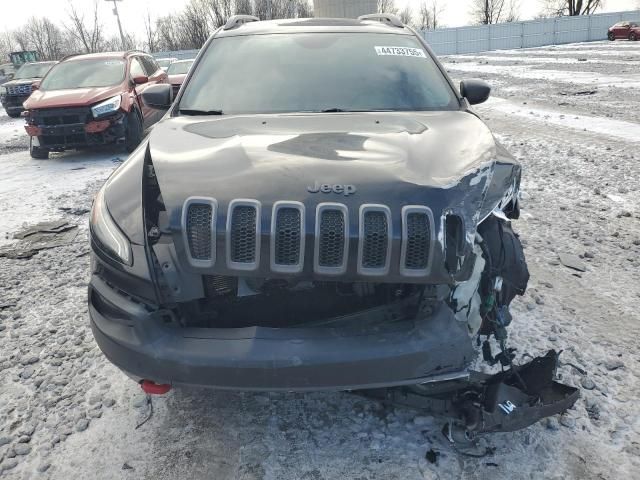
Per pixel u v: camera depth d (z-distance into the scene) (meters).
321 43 3.29
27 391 2.55
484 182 1.96
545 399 2.07
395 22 3.73
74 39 43.34
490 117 10.10
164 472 2.05
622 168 6.15
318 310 1.99
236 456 2.11
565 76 16.17
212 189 1.85
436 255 1.76
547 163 6.55
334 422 2.27
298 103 2.91
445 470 2.01
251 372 1.75
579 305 3.21
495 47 38.84
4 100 15.64
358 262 1.74
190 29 45.59
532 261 3.83
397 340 1.80
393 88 3.00
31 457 2.14
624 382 2.49
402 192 1.81
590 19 39.91
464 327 1.88
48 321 3.22
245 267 1.77
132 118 8.20
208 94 3.03
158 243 1.94
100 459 2.12
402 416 2.29
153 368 1.82
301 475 2.01
